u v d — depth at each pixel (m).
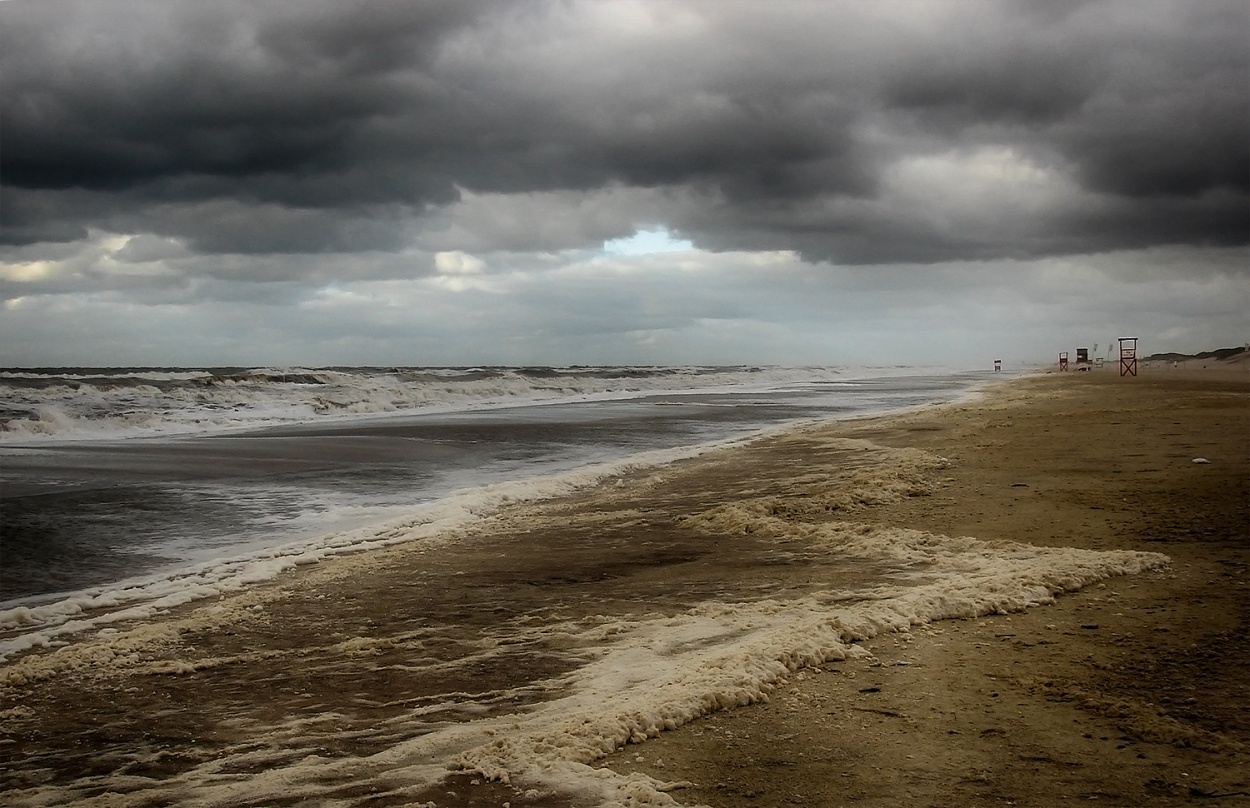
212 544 10.68
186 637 6.88
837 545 9.30
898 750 4.20
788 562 8.70
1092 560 7.62
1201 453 14.13
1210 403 25.31
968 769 3.97
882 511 10.87
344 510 12.69
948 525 9.82
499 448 20.94
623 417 31.12
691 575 8.36
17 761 4.66
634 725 4.47
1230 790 3.70
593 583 8.23
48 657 6.45
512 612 7.30
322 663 6.16
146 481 15.06
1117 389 38.78
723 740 4.37
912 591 6.98
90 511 12.42
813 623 5.99
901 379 79.00
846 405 37.84
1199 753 4.07
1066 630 5.98
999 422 22.11
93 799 4.13
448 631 6.82
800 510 11.27
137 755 4.71
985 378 77.62
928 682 5.10
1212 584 7.00
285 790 4.08
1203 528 8.98
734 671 5.13
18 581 9.02
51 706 5.48
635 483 15.00
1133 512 9.90
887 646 5.78
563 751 4.21
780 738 4.38
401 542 10.52
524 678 5.64
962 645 5.75
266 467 17.03
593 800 3.77
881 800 3.70
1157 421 19.83
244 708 5.34
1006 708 4.68
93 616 7.90
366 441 22.03
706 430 25.81
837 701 4.85
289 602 7.83
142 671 6.09
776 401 41.75
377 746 4.64
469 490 14.40
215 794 4.09
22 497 13.32
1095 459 14.08
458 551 9.88
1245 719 4.43
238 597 8.01
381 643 6.51
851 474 14.45
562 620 7.00
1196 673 5.09
